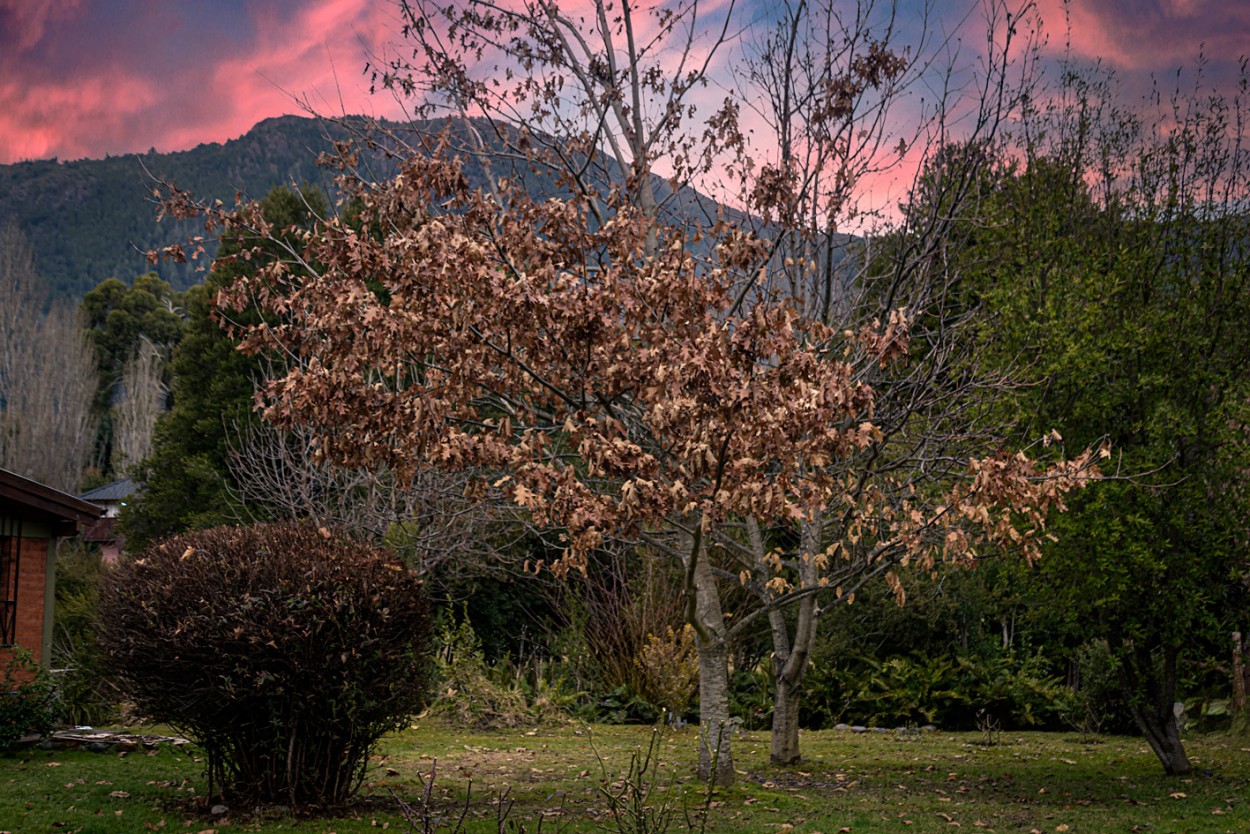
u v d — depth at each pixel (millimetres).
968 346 9789
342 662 7133
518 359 7605
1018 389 9203
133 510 24703
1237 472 8734
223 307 8320
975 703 14000
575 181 9195
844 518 9180
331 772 7562
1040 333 9156
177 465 23766
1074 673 14523
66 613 17906
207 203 9109
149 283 62000
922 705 14273
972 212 11000
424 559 14242
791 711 10344
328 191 9680
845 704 14398
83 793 7758
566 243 8531
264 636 6992
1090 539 8484
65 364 48500
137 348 58844
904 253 9758
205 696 7078
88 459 50719
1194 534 8703
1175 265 9703
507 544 16250
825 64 10156
